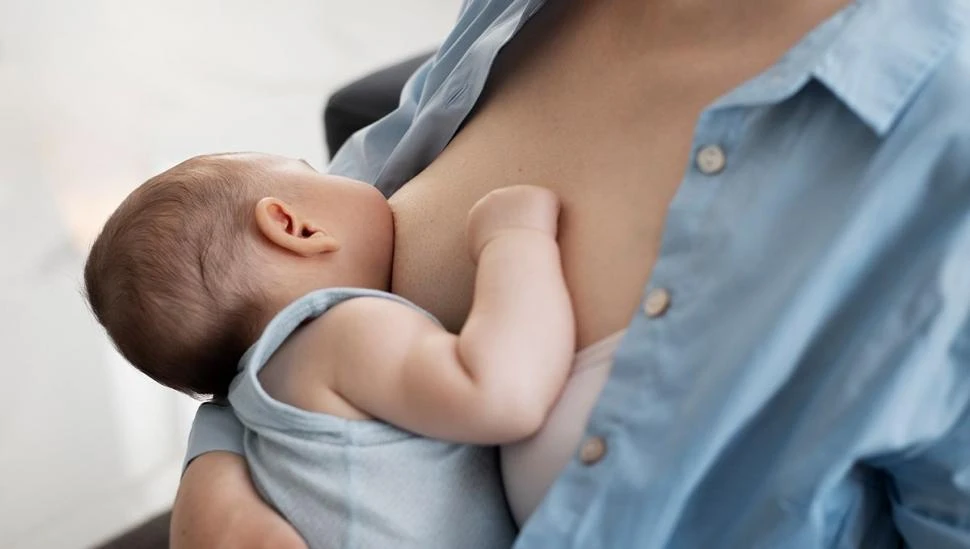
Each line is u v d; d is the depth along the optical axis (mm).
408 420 711
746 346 620
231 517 759
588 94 784
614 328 693
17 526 1751
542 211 735
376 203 885
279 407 738
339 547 719
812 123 644
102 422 1919
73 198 2422
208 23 3098
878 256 618
